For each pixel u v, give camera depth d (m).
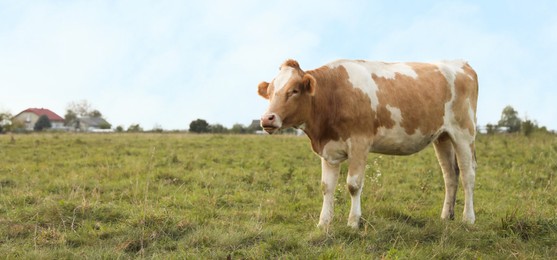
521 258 5.20
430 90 6.91
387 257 4.96
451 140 7.29
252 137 26.44
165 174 10.95
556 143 16.84
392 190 9.59
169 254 5.27
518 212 7.05
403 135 6.70
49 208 6.79
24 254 5.18
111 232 6.06
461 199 8.99
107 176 10.93
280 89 6.23
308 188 9.66
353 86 6.45
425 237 5.95
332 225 6.14
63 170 12.21
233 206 8.23
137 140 23.09
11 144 19.61
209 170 12.02
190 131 47.91
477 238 5.95
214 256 5.13
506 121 38.22
